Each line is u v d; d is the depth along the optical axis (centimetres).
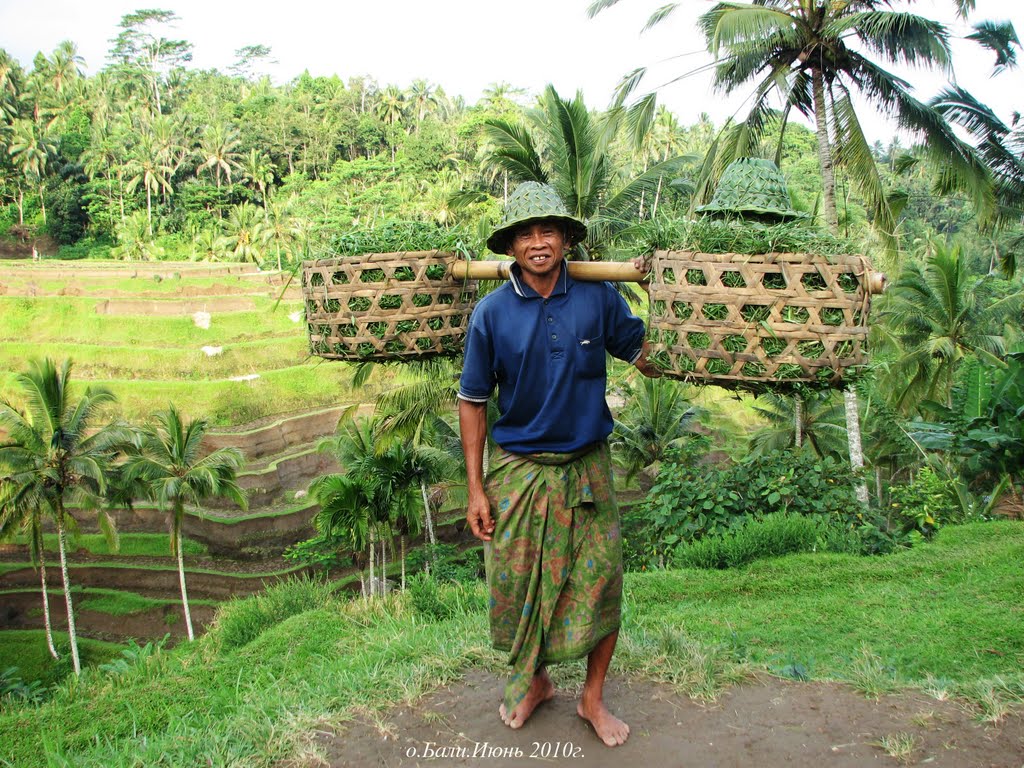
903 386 1842
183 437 2361
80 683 714
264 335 3981
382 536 2152
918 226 3419
